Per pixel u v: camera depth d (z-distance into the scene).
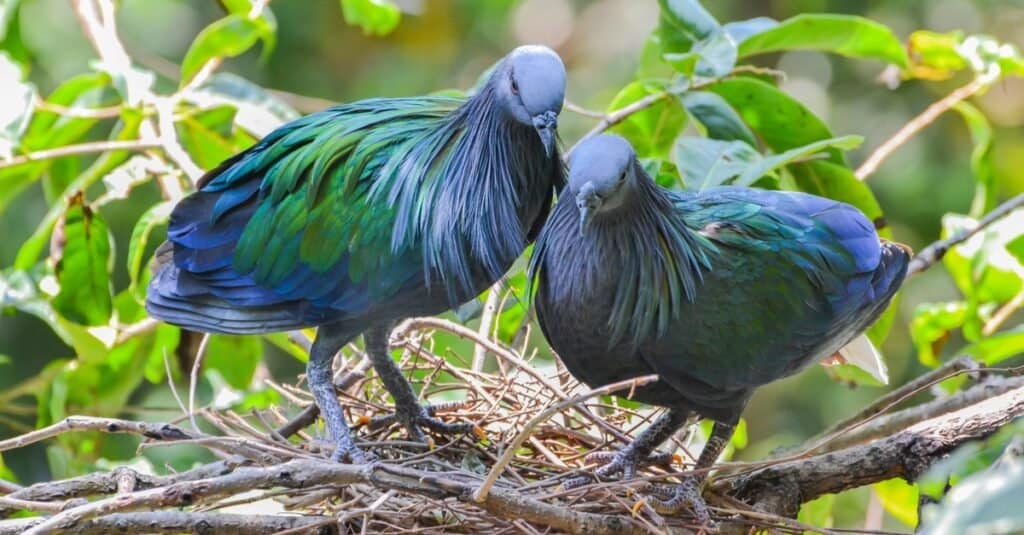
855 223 9.68
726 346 9.13
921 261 10.73
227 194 9.84
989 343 11.07
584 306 8.94
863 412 9.98
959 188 18.44
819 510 11.17
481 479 8.77
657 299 8.95
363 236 9.41
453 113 9.57
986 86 12.16
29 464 16.39
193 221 9.88
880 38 11.41
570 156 8.98
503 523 8.59
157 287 9.84
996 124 18.95
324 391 9.66
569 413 10.48
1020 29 19.27
